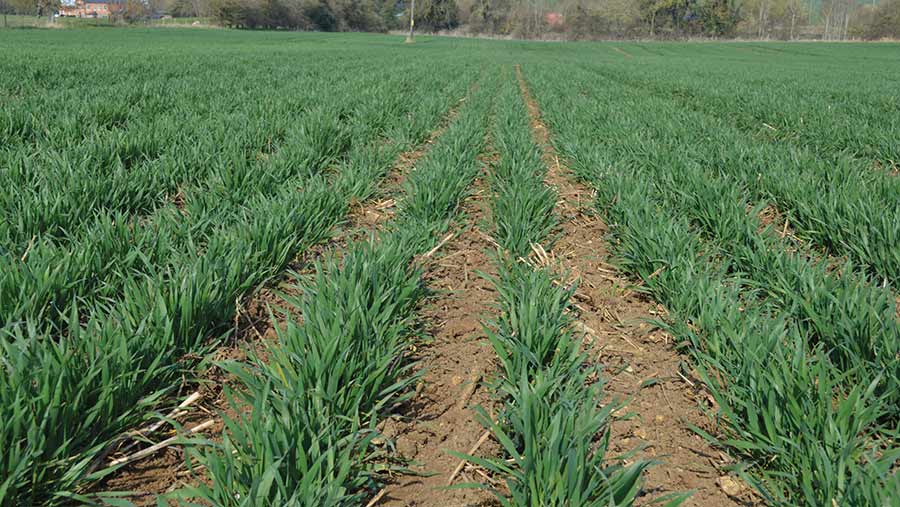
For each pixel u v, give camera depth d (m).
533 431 2.03
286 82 14.74
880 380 2.42
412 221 4.64
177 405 2.53
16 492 1.82
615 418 2.51
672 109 11.71
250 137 6.88
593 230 5.13
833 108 11.43
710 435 2.43
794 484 1.99
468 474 2.21
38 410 2.01
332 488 1.80
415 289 3.43
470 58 38.84
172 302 2.71
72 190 4.22
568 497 1.78
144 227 3.95
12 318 2.56
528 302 2.97
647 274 3.73
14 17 102.00
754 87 17.53
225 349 2.93
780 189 5.36
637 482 1.94
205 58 22.73
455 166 6.07
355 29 108.50
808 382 2.34
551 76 22.31
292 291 3.60
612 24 102.44
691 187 5.26
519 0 109.25
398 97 11.68
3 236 3.48
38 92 10.27
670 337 3.23
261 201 4.50
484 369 2.92
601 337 3.26
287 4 96.62
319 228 4.30
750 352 2.47
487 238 4.71
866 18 97.50
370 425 2.26
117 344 2.40
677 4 96.94
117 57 20.94
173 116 8.12
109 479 2.12
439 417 2.55
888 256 3.70
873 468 1.90
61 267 3.01
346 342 2.47
